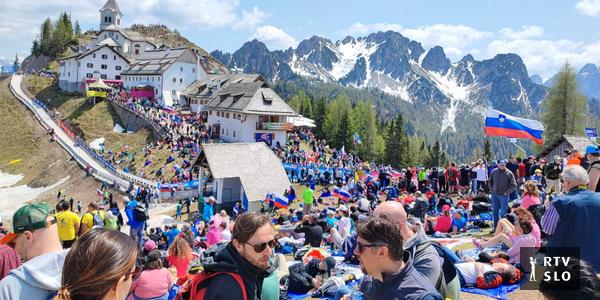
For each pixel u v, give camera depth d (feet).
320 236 57.67
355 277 37.96
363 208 73.41
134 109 322.75
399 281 15.24
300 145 241.35
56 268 14.43
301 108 465.06
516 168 86.43
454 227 61.36
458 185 104.83
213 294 15.24
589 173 29.96
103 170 225.15
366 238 15.17
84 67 414.41
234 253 16.03
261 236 15.71
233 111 235.20
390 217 17.42
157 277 27.66
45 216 16.02
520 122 79.66
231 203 134.82
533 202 45.50
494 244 42.98
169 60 378.94
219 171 131.44
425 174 116.26
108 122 330.95
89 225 49.70
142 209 64.95
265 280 20.29
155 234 73.10
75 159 256.11
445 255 20.72
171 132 259.60
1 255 16.55
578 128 244.63
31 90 426.92
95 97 361.51
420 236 19.43
